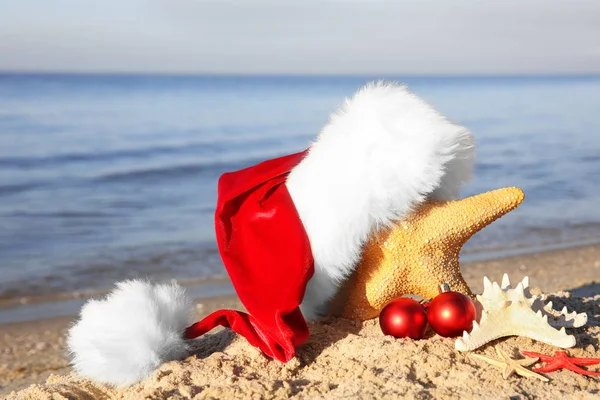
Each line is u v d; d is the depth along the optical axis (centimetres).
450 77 4325
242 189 89
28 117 708
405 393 76
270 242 87
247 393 78
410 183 83
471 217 86
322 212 85
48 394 82
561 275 184
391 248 86
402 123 84
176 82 2352
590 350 83
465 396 76
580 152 524
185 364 85
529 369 80
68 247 241
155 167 441
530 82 3262
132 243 246
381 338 85
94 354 84
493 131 684
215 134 635
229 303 168
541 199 337
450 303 83
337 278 86
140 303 86
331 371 82
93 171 420
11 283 198
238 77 3928
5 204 323
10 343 146
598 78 4528
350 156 84
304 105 1054
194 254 229
